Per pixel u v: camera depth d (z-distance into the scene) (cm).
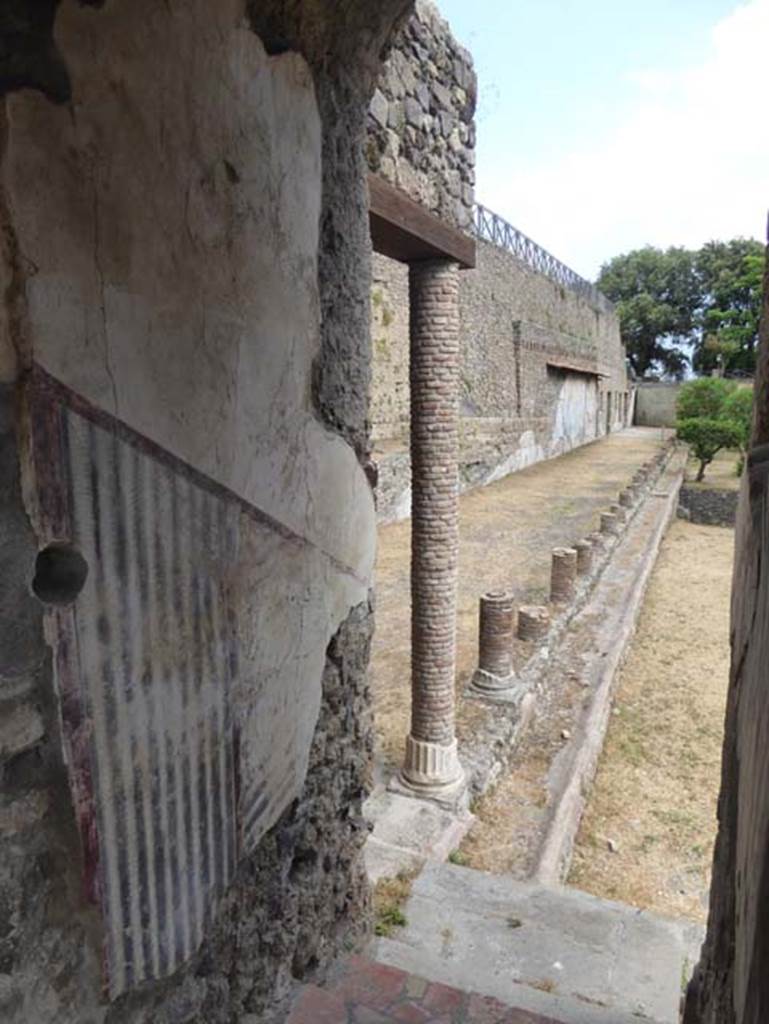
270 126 185
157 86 143
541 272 2495
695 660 981
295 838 234
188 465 162
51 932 142
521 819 527
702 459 2420
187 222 155
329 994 237
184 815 174
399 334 1650
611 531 1359
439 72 398
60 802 140
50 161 121
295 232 203
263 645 201
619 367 4028
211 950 193
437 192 407
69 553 136
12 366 120
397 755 572
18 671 128
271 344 194
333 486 238
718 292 4209
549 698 743
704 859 553
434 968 308
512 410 2267
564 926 373
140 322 144
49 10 119
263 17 179
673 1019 314
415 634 493
